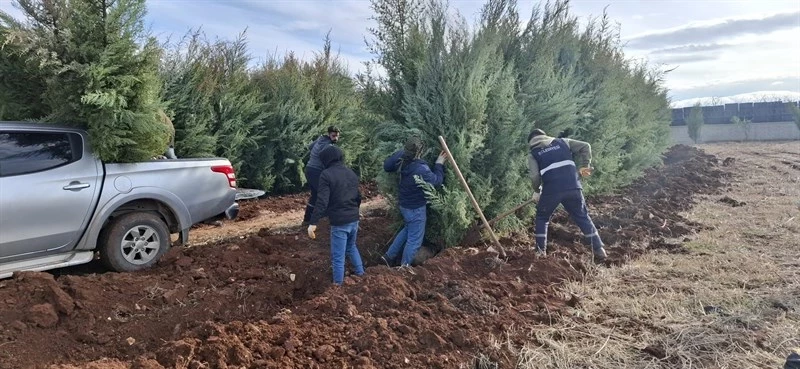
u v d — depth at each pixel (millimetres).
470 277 5660
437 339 4250
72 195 5527
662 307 5004
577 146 6887
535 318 4832
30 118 6594
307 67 15234
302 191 14398
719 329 4527
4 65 6293
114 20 6133
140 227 6020
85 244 5680
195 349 3947
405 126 7320
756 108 29875
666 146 16375
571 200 6652
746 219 8727
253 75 14211
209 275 5762
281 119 13430
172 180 6359
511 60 8039
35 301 4617
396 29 7758
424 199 6621
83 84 6000
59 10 6023
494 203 7367
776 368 3914
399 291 5031
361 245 7414
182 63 11328
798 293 5309
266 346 4047
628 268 6285
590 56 11141
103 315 4688
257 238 6957
